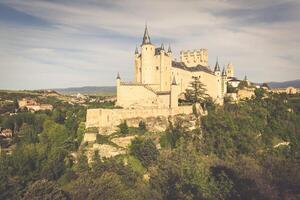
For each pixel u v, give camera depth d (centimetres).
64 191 10531
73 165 12606
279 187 11869
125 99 14850
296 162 13862
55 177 12094
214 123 15025
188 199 10500
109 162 11700
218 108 16825
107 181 10394
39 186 10269
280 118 17150
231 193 10812
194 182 11075
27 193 10150
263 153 14450
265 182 11750
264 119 16812
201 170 11662
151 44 16262
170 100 15175
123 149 12600
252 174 12012
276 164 13388
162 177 11444
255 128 15962
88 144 12888
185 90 17512
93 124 13512
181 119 14825
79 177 11250
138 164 12200
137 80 16912
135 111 14000
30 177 11994
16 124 18338
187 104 16050
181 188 10925
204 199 10512
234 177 11600
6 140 16775
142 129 13625
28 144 15075
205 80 18050
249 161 13062
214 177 11506
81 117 15125
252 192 11069
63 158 12812
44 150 13775
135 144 12656
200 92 16638
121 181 10875
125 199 10044
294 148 15650
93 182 10506
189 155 12888
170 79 16725
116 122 13562
